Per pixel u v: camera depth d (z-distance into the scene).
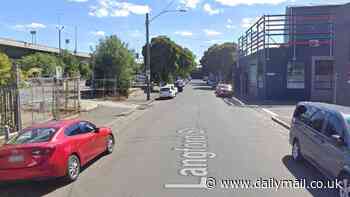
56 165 9.09
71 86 40.66
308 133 10.34
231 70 82.12
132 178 9.77
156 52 68.38
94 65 42.44
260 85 43.91
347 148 8.02
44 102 24.52
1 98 16.83
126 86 43.59
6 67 17.86
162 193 8.50
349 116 8.82
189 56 81.38
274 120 22.16
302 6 43.44
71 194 8.69
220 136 16.30
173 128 19.06
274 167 10.69
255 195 8.30
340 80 27.00
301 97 40.81
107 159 12.03
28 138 9.60
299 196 8.21
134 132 18.09
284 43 40.78
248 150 13.14
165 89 44.09
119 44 42.75
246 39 56.44
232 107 31.89
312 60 40.28
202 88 77.06
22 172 8.91
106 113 27.09
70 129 10.39
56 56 84.19
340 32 26.92
